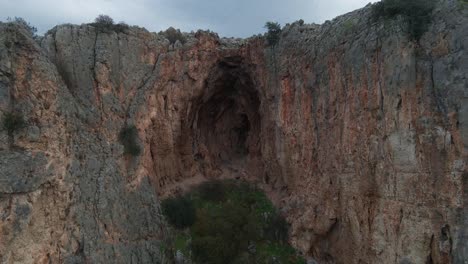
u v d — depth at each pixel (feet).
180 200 120.16
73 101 95.55
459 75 69.05
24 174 78.84
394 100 78.79
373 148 84.02
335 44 96.58
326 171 99.30
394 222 78.38
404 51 77.51
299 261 103.65
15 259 75.77
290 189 117.50
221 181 137.08
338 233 96.63
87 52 105.50
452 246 67.92
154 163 123.65
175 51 126.93
